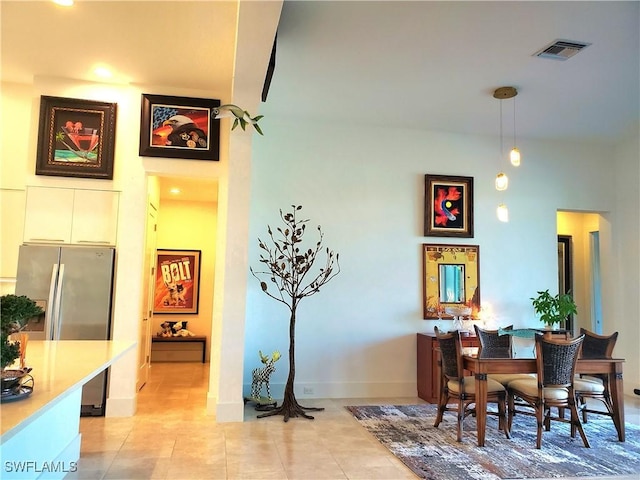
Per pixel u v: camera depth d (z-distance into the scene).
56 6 3.54
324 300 5.75
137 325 4.78
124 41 4.06
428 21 3.64
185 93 5.04
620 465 3.51
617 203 6.63
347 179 5.95
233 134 4.72
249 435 4.11
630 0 3.35
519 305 6.23
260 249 5.66
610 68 4.38
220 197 5.08
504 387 4.26
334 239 5.84
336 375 5.70
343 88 4.91
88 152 4.89
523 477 3.26
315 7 3.46
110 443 3.84
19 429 1.60
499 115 5.61
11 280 4.81
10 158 4.97
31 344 3.35
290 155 5.83
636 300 6.26
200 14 3.63
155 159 4.94
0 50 4.26
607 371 4.23
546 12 3.51
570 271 7.70
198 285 8.65
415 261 6.02
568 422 4.07
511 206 6.36
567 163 6.58
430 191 6.12
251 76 4.17
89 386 4.63
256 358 5.54
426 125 6.00
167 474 3.22
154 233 6.36
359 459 3.56
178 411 4.86
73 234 4.83
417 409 5.12
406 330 5.91
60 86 4.87
